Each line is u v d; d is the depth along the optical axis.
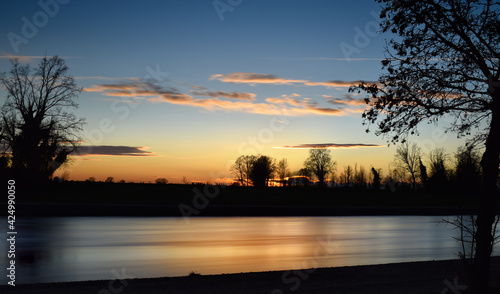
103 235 24.09
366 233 28.11
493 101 9.48
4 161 56.72
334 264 15.98
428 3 10.14
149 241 21.97
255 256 17.61
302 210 49.12
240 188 84.19
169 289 10.43
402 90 10.62
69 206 40.88
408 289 10.80
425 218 43.12
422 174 82.56
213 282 11.36
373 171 101.12
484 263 9.36
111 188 71.56
